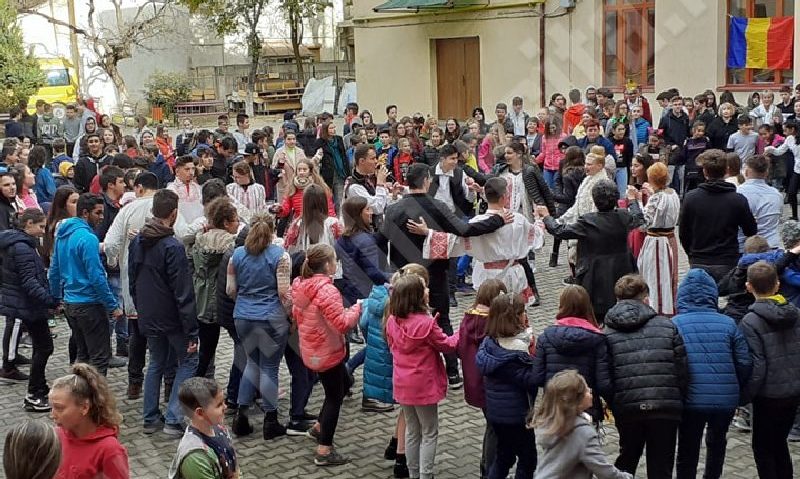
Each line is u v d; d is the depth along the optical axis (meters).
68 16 32.25
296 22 31.22
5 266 6.87
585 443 4.14
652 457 4.79
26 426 3.21
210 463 4.11
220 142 11.41
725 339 4.87
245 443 6.31
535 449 5.06
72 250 6.61
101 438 3.97
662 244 7.22
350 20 30.75
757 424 5.09
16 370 7.83
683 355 4.79
